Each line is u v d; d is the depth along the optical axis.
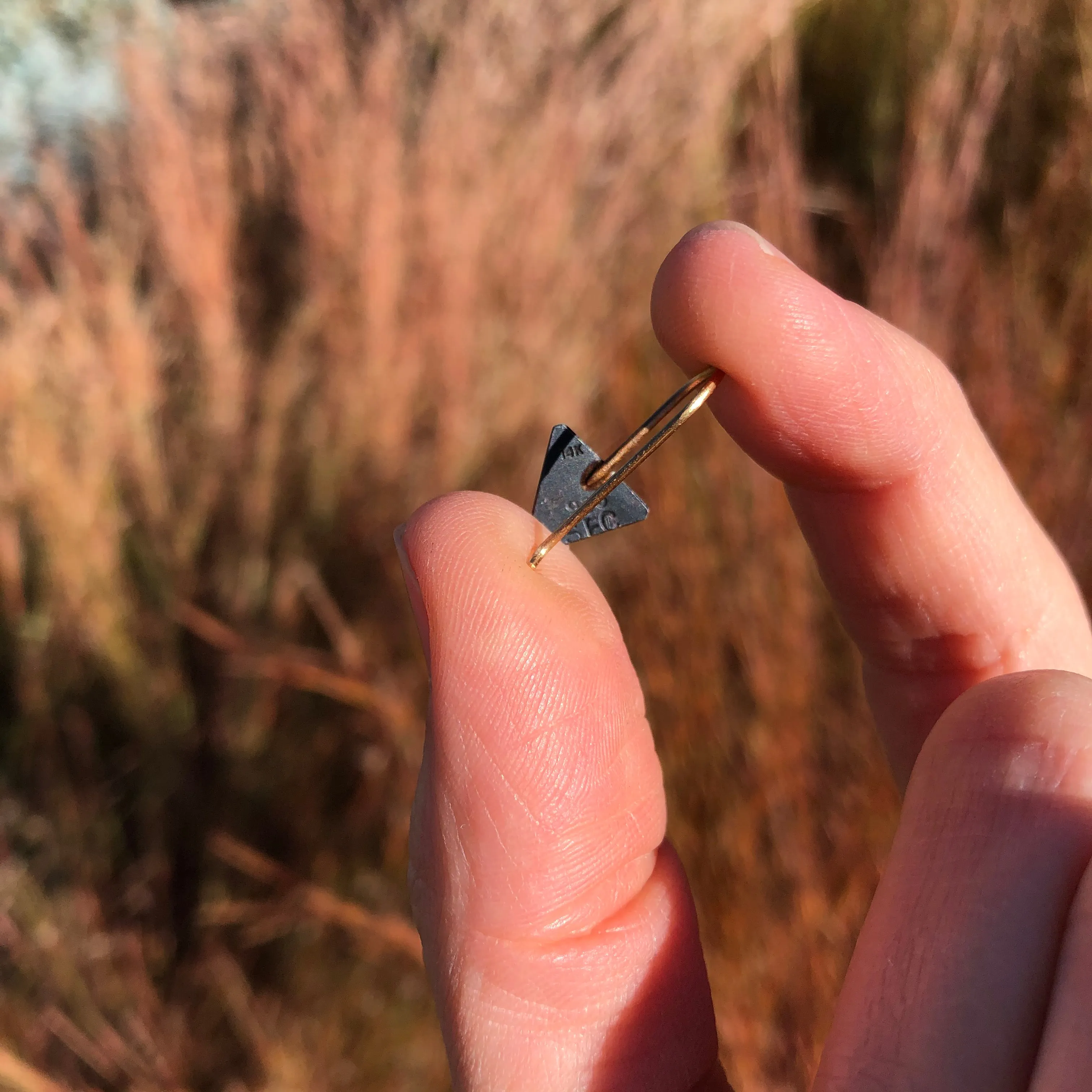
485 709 0.08
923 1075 0.06
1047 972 0.06
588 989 0.08
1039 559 0.09
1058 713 0.06
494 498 0.08
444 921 0.08
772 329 0.08
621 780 0.08
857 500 0.09
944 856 0.06
